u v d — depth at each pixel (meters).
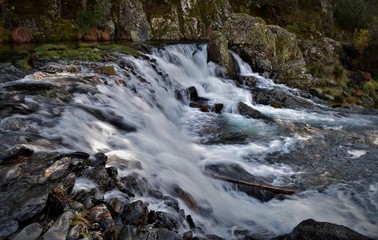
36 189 4.34
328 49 23.75
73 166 5.17
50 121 7.01
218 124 11.45
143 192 5.60
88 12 18.91
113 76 11.16
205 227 5.59
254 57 18.19
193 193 6.38
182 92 13.23
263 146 9.76
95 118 8.07
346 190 7.48
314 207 6.76
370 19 30.64
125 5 21.78
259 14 27.56
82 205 4.27
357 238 5.02
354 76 22.30
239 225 5.97
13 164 4.98
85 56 12.52
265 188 7.09
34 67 10.62
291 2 27.19
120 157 6.47
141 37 21.64
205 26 24.77
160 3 24.14
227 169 8.01
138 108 9.95
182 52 16.88
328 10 29.70
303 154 9.35
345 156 9.35
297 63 19.30
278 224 6.11
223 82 15.96
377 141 10.73
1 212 3.88
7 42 16.52
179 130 10.57
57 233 3.62
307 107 14.50
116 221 4.52
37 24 18.17
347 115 13.96
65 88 9.10
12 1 18.00
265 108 13.99
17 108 7.22
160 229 4.39
